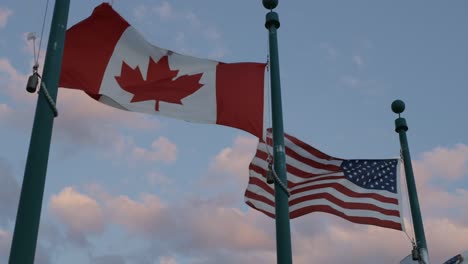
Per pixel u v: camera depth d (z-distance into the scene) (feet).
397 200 46.24
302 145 47.26
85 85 35.27
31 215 24.08
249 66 39.45
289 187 45.60
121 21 37.88
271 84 36.73
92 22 37.19
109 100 36.04
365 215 45.73
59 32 29.27
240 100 37.96
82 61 35.86
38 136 26.13
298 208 44.96
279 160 33.53
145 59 38.04
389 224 45.57
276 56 37.78
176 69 38.50
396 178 47.26
